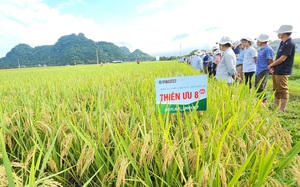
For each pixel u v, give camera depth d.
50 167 1.96
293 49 5.02
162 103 2.44
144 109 2.82
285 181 1.71
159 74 8.11
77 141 2.04
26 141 2.28
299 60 22.53
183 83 2.43
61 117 2.34
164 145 1.56
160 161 1.73
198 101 2.39
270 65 5.42
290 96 8.05
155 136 1.84
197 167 1.50
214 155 1.63
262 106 2.86
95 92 4.30
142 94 3.53
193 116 2.33
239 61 8.13
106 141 2.03
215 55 10.92
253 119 2.31
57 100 3.77
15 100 3.86
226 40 5.21
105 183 1.77
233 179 1.35
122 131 2.24
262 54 5.89
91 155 1.61
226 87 3.52
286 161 1.62
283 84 5.34
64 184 1.95
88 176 1.97
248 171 1.72
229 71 5.22
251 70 6.85
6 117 2.46
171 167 1.68
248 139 1.94
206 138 2.01
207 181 1.49
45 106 3.03
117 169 1.67
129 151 1.75
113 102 3.22
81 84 5.98
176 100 2.46
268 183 1.47
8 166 1.21
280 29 5.05
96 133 2.14
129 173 1.77
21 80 11.54
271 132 2.17
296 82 11.72
